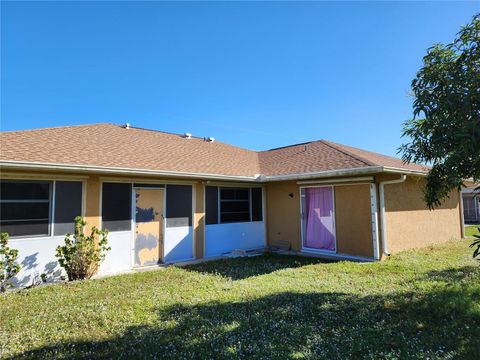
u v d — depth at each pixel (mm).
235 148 16297
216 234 11172
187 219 10367
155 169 9000
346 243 10133
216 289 6172
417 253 9898
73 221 7945
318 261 9406
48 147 8312
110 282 7047
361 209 9781
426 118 3957
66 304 5469
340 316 4473
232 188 11867
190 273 7895
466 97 3533
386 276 6930
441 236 12688
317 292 5730
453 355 3266
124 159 9164
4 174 7000
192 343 3717
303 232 11484
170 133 14852
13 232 7082
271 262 9461
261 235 12602
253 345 3621
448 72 3805
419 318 4309
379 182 9469
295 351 3467
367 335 3834
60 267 7617
